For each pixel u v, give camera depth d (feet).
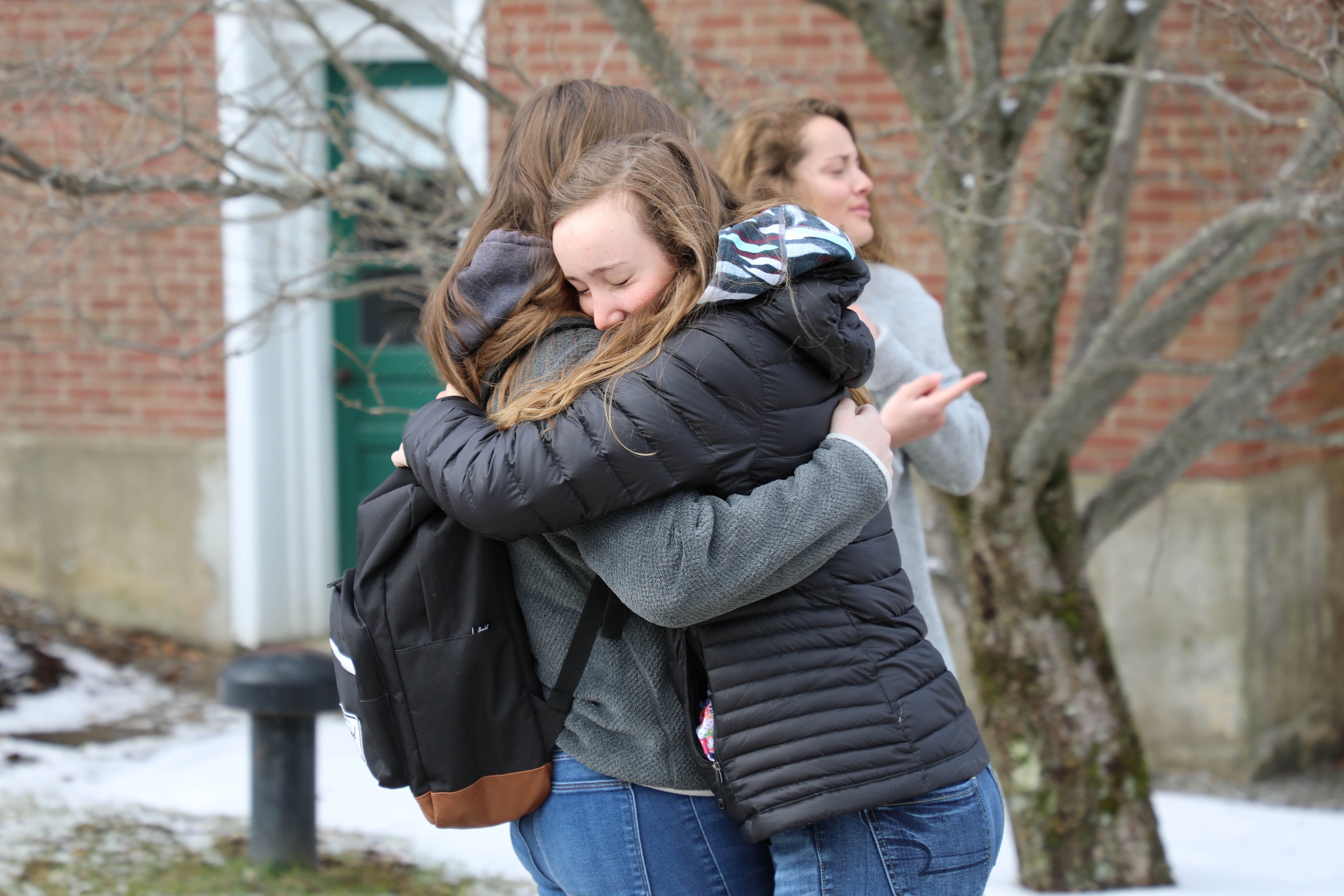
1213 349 27.99
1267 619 29.04
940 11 17.31
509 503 7.66
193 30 30.96
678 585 7.60
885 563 8.32
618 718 8.62
